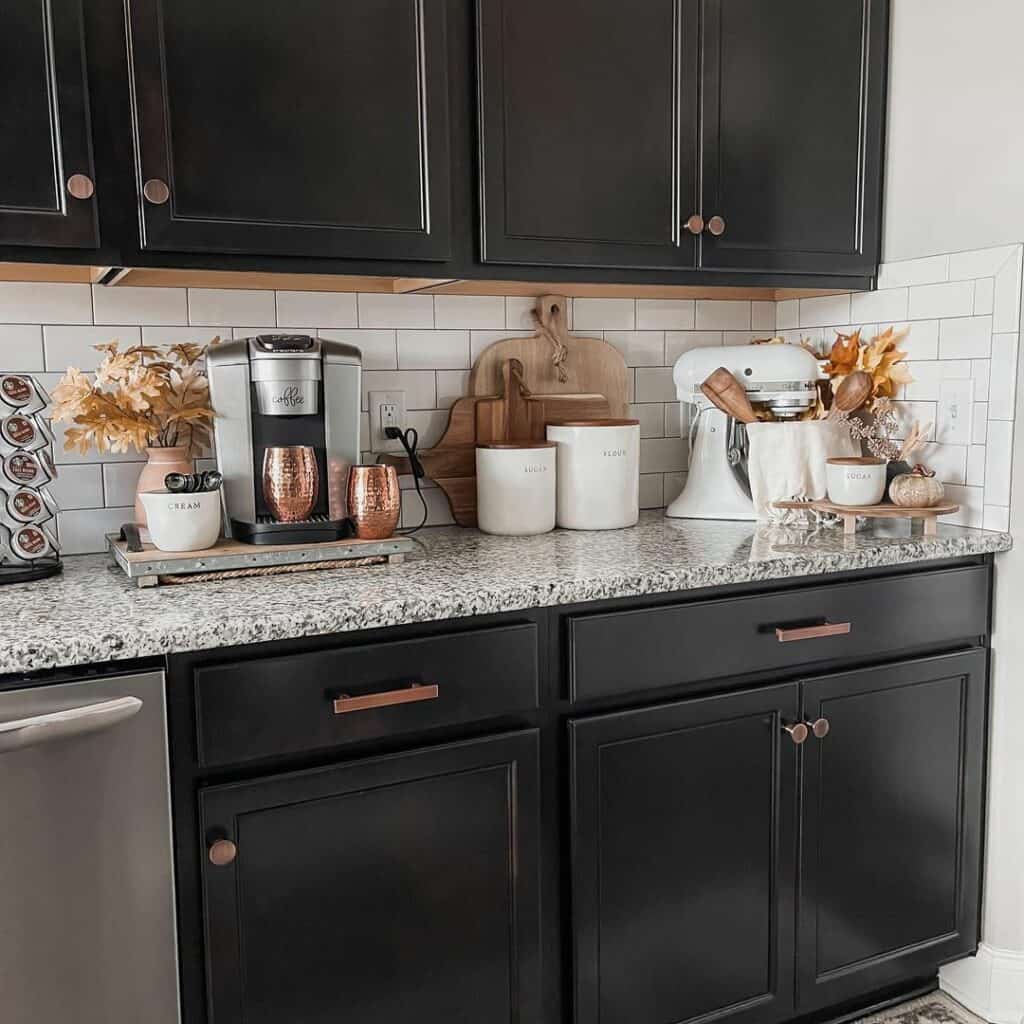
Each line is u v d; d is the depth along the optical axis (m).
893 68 2.05
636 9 1.78
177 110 1.46
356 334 1.98
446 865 1.49
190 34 1.46
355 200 1.60
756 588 1.70
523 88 1.71
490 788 1.51
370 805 1.42
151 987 1.32
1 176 1.38
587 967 1.61
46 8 1.37
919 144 2.00
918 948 1.94
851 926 1.86
